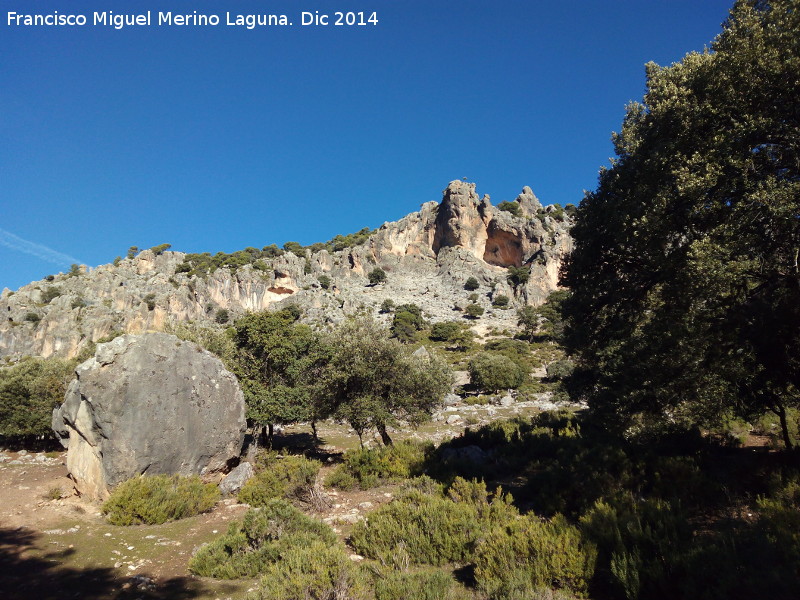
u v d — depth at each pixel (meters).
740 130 9.62
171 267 135.50
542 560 6.65
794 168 9.63
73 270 129.38
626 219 11.66
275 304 115.69
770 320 9.15
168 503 11.81
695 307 10.91
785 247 9.50
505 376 51.91
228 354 22.16
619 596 6.29
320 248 166.50
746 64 9.68
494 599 6.18
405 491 11.14
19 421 22.23
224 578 7.77
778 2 9.84
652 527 7.46
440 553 8.15
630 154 13.71
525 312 92.88
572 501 10.38
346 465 15.33
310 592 6.26
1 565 8.19
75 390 13.94
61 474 17.19
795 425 14.48
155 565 8.44
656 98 12.34
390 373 19.72
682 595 5.91
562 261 16.34
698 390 11.95
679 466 10.65
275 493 12.72
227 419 15.54
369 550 8.43
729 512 8.60
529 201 151.12
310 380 21.48
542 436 17.09
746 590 5.59
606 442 14.39
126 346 13.82
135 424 13.23
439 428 31.14
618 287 13.74
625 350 13.93
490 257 138.12
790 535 6.34
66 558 8.70
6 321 95.00
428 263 143.25
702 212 10.21
